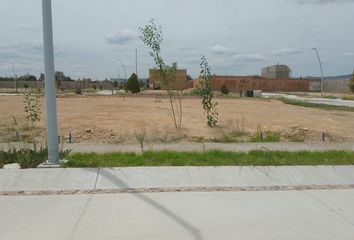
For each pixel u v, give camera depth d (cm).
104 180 671
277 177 715
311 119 2189
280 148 1021
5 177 671
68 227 469
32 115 1238
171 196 600
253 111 2725
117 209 536
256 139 1238
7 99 3828
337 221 500
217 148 1003
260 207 554
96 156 856
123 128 1527
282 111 2797
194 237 443
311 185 679
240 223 489
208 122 1659
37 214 514
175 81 1712
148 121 1853
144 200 578
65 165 746
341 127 1769
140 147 1023
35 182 657
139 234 450
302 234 455
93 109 2641
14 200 575
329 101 4666
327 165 791
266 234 454
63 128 1457
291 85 10550
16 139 1190
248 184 676
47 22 730
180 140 1207
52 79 739
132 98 4312
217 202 574
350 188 666
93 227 470
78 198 586
